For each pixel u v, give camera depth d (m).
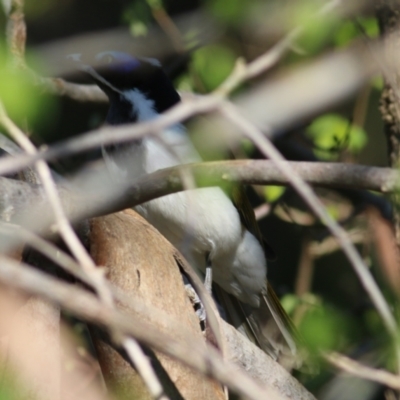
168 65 11.50
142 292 6.16
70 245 4.61
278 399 3.91
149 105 9.43
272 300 9.84
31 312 5.47
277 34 9.06
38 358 5.25
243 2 6.88
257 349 7.29
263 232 13.02
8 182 5.51
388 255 9.30
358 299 10.30
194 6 12.16
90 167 9.48
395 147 8.73
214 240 9.52
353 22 8.88
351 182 4.98
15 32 8.22
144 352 5.86
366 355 8.29
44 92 7.94
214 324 6.38
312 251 11.09
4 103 5.20
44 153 4.29
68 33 12.64
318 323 7.76
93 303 3.76
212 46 10.62
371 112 12.33
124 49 9.45
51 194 4.75
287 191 11.19
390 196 9.00
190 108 4.50
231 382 3.87
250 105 4.54
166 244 6.57
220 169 5.26
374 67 5.02
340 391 8.38
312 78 4.53
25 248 5.66
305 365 8.65
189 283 8.38
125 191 5.54
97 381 7.70
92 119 11.73
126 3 13.01
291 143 11.32
